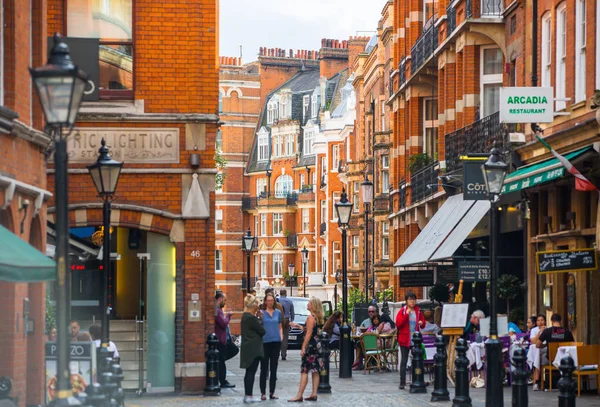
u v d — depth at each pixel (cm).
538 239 3369
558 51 3250
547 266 2834
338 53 13388
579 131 2848
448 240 3794
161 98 2906
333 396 2828
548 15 3388
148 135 2903
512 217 3681
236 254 14175
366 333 3784
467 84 4175
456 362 2506
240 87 14375
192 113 2909
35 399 2405
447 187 4372
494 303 2378
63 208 1405
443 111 4653
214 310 2952
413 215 5375
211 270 2920
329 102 13175
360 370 3991
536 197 3466
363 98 9294
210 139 2914
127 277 3130
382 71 7850
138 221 2891
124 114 2877
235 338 8194
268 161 14038
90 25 2911
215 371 2870
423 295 5594
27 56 2336
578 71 3023
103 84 2903
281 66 14612
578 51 3023
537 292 3472
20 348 2238
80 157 2878
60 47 1432
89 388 1634
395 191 5841
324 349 2925
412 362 2938
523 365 2247
